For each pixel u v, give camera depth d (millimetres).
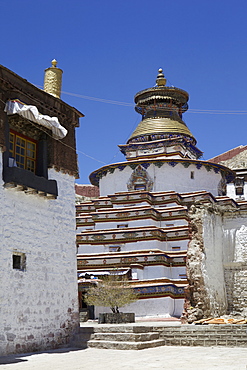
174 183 41781
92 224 40938
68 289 21422
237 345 19297
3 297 17719
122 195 40812
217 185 43375
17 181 18719
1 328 17406
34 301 19234
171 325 20688
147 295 31484
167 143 45281
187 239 35781
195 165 42562
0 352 17219
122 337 19750
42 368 14594
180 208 38625
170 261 34344
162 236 36281
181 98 49875
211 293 26562
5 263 18094
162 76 50750
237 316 29266
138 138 47812
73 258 22141
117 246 36500
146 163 42562
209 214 28734
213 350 18328
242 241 30234
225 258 30484
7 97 19375
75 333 21219
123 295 28188
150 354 17438
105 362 15680
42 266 20047
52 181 20953
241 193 50719
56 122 20891
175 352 17875
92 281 31891
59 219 21609
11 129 20016
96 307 31531
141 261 33750
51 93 23609
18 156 20266
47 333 19609
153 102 49469
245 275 29859
